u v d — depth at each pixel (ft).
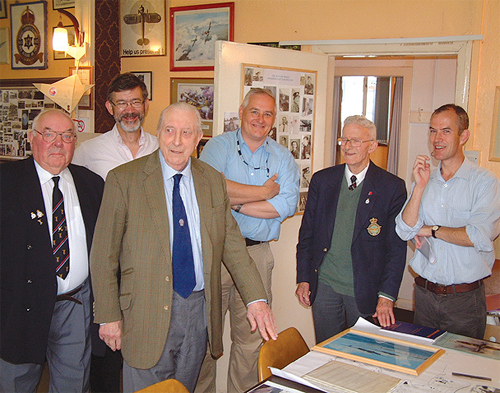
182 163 6.00
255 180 8.68
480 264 7.54
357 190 7.96
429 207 7.82
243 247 6.75
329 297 8.12
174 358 6.31
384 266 7.86
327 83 11.71
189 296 6.14
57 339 6.92
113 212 5.87
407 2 10.51
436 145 7.56
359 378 5.04
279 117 10.35
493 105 9.95
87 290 7.12
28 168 6.72
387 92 17.67
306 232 8.48
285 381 5.04
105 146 8.70
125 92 8.34
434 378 5.07
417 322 8.09
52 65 14.75
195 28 12.91
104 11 13.87
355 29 11.02
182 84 13.30
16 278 6.43
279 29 11.78
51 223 6.72
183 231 6.08
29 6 14.90
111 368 8.63
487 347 5.94
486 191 7.39
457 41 10.13
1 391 6.70
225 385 10.05
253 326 6.38
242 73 9.77
